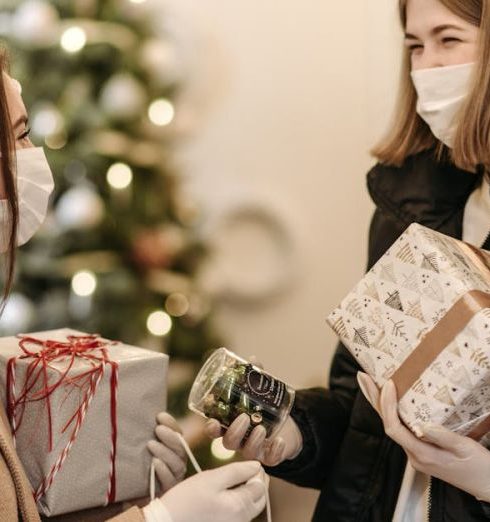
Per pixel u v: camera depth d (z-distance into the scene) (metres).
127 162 2.29
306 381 3.00
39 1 2.16
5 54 1.21
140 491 1.24
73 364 1.17
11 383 1.18
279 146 2.90
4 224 1.15
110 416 1.19
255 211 2.93
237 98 2.88
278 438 1.32
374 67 2.70
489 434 1.17
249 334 2.99
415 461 1.16
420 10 1.40
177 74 2.54
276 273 2.95
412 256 1.17
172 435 1.23
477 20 1.35
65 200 2.16
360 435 1.47
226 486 1.16
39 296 2.22
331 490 1.46
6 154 1.11
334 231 2.93
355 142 2.86
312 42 2.84
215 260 2.84
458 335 1.09
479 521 1.25
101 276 2.20
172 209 2.49
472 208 1.45
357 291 1.23
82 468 1.17
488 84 1.33
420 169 1.52
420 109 1.44
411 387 1.13
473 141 1.35
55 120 2.13
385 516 1.39
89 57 2.17
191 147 2.89
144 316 2.28
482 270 1.20
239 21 2.84
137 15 2.32
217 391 1.24
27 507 1.06
